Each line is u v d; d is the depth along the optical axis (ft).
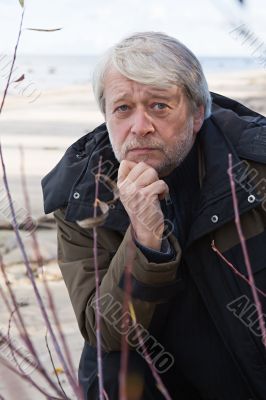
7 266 16.87
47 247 18.06
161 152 7.97
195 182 8.43
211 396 8.74
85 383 8.57
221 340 8.43
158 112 7.89
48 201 8.65
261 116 9.37
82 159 8.85
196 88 8.09
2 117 57.52
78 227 8.50
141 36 8.07
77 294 8.33
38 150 38.65
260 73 108.17
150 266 7.49
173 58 7.89
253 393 8.31
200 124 8.41
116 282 7.78
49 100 73.77
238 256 8.11
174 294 7.93
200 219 8.04
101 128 9.26
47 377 4.92
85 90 85.76
